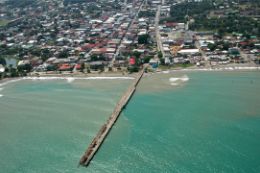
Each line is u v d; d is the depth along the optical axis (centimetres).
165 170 15425
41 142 18262
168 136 18100
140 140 17950
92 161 16512
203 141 17400
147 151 16938
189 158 16150
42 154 17212
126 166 15950
